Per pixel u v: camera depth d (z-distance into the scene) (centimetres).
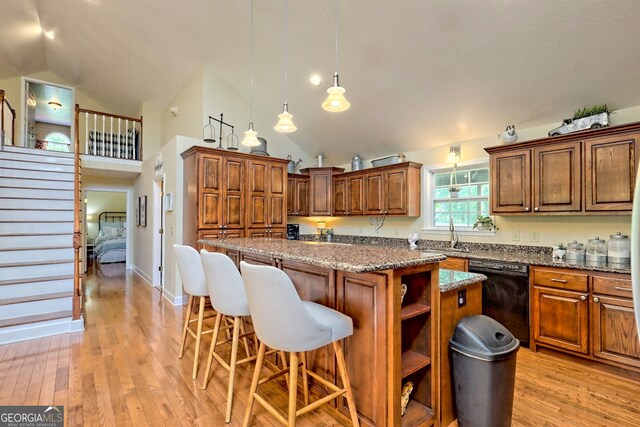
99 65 616
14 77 691
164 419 187
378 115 436
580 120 288
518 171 329
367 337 167
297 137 588
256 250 220
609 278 245
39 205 464
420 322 182
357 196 521
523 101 325
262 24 378
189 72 541
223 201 432
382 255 181
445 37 296
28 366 251
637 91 273
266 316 153
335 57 374
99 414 191
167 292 466
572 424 188
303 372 194
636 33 236
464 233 416
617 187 265
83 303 433
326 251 204
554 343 273
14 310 320
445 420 179
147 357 268
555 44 264
